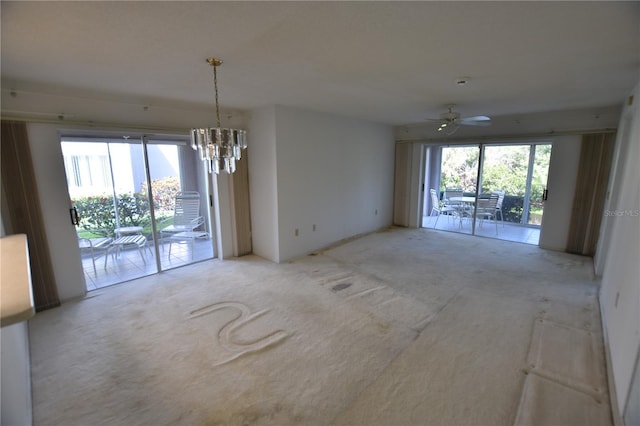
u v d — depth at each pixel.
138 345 2.48
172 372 2.17
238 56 2.26
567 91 3.41
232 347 2.45
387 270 4.13
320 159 4.89
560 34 1.90
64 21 1.66
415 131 6.41
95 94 3.29
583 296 3.29
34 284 3.04
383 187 6.56
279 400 1.91
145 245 5.28
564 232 4.87
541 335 2.57
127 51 2.13
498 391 1.96
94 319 2.90
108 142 4.44
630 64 2.47
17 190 2.92
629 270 2.11
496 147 6.89
